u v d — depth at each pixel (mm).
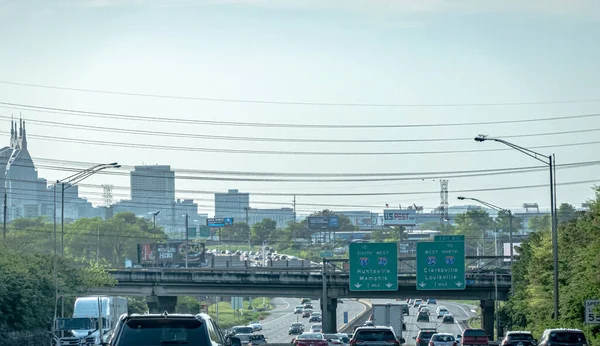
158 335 57719
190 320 58406
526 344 159875
